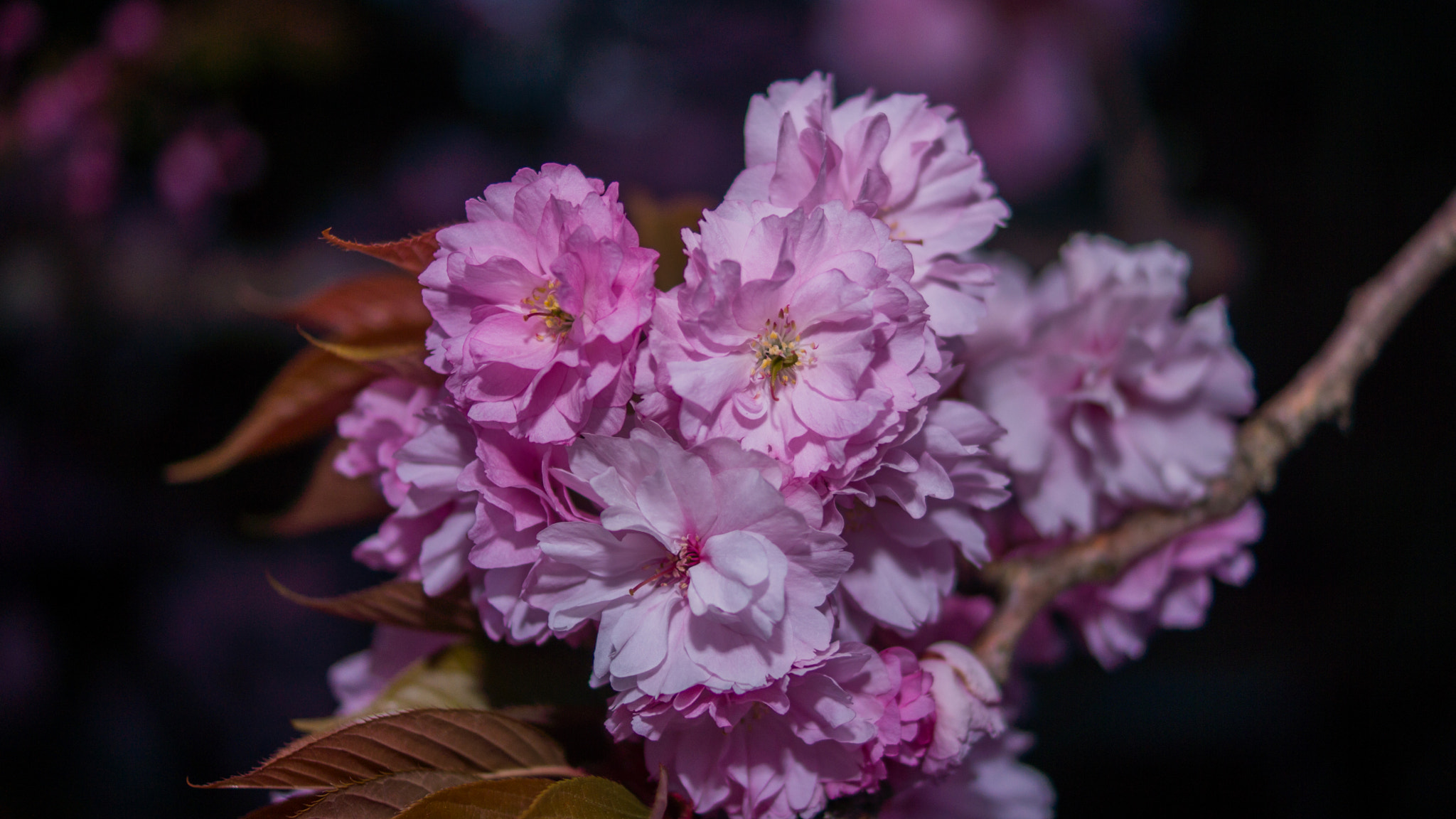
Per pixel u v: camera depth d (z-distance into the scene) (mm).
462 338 452
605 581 450
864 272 446
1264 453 545
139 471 2104
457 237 453
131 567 2037
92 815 1755
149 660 1947
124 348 2018
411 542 484
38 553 1972
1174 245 1804
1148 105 2186
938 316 470
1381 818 1575
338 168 2348
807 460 446
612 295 444
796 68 3086
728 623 440
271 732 1882
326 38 2180
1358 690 1688
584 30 3150
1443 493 1728
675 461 440
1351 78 2053
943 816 522
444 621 491
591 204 445
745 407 447
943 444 461
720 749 458
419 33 2527
